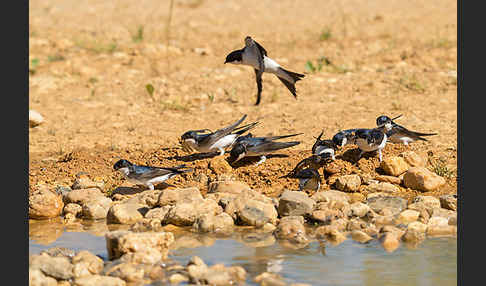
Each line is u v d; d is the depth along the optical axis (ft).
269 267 33.12
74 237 38.91
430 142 51.60
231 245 36.68
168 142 55.21
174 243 37.14
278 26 102.94
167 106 65.98
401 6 113.39
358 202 41.63
